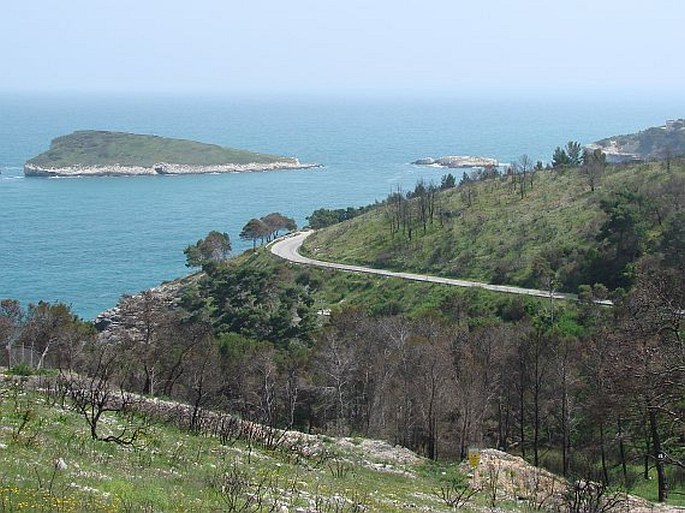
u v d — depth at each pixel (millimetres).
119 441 23391
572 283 101188
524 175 149875
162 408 35062
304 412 57656
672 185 112500
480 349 61969
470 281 111375
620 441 47062
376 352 64188
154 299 98812
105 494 15430
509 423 60219
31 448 18984
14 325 64500
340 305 112062
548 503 29000
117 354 49969
